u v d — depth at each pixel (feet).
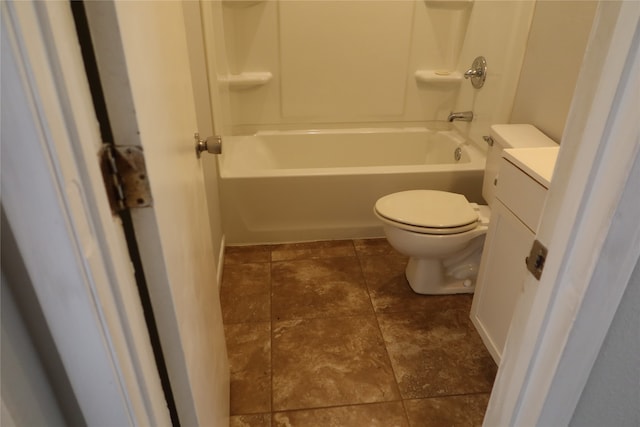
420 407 4.81
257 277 6.93
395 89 9.01
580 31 5.07
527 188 4.30
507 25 6.54
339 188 7.43
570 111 1.79
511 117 6.79
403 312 6.21
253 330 5.86
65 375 1.93
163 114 2.33
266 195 7.39
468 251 6.57
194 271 3.05
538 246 2.06
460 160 8.26
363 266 7.22
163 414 2.46
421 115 9.32
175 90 2.73
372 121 9.31
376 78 8.87
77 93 1.52
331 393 4.97
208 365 3.45
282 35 8.31
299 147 9.14
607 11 1.55
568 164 1.82
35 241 1.53
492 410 2.66
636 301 1.90
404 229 5.81
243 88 8.69
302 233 7.82
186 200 2.90
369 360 5.40
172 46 2.71
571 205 1.80
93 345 1.78
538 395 2.18
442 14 8.39
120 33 1.62
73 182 1.52
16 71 1.27
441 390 5.00
